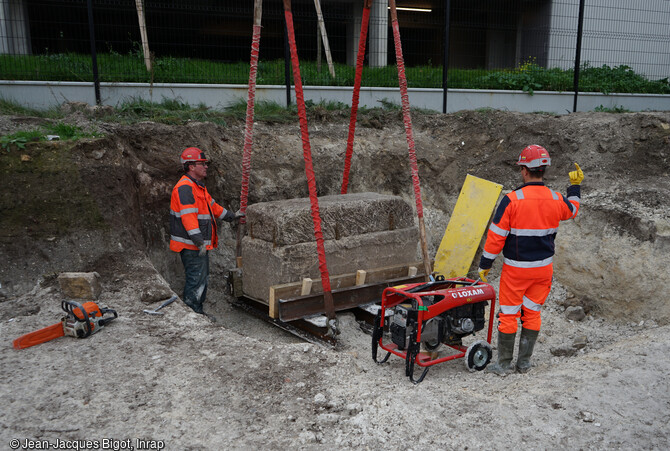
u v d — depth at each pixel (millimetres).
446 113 9609
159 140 6684
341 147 8125
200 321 4707
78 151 5664
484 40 15570
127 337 4312
